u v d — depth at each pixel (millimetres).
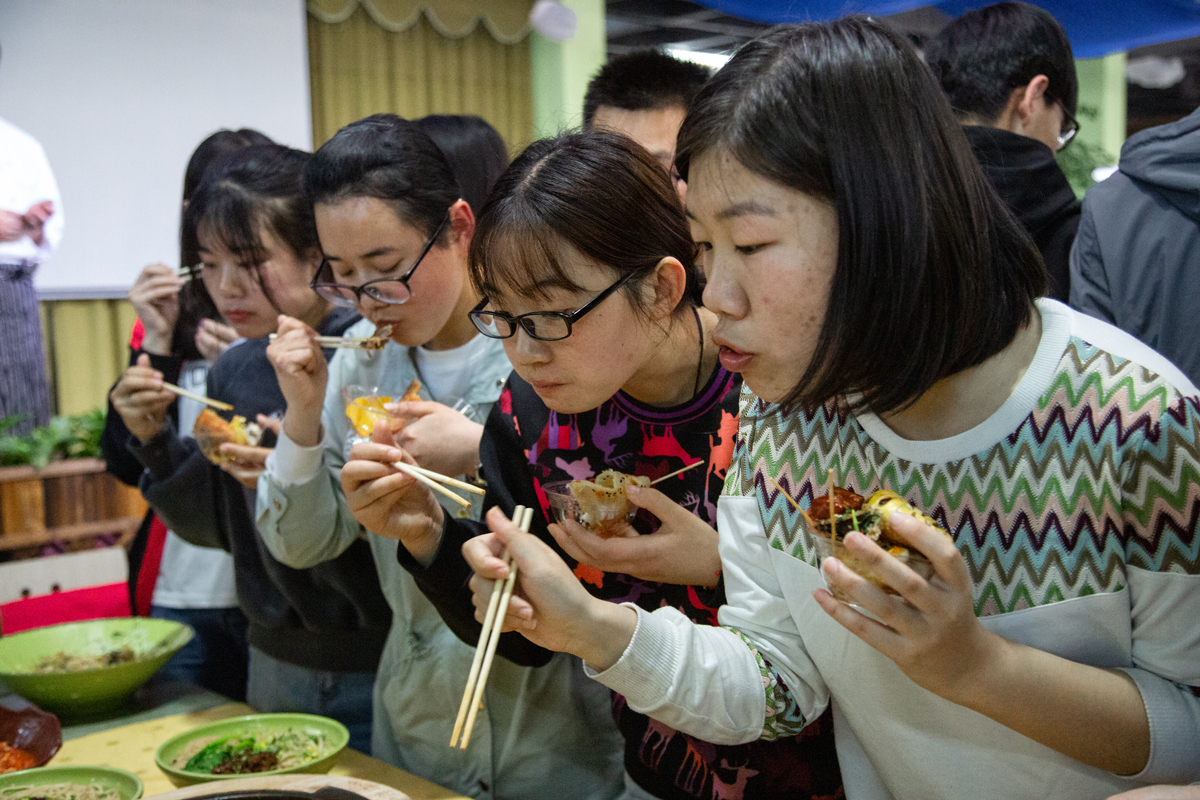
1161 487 850
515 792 1695
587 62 6215
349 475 1307
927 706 975
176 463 2211
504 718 1691
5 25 4891
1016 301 876
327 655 1994
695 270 1275
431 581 1347
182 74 5426
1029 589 913
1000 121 2068
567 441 1372
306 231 2014
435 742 1741
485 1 6504
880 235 784
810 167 794
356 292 1569
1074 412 887
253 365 2156
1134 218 1800
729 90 847
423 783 1520
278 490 1755
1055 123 2123
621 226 1118
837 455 1016
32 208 4891
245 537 2104
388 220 1518
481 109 6605
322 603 1946
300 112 5836
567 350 1137
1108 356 887
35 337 4934
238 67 5594
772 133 802
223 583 2533
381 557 1764
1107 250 1846
